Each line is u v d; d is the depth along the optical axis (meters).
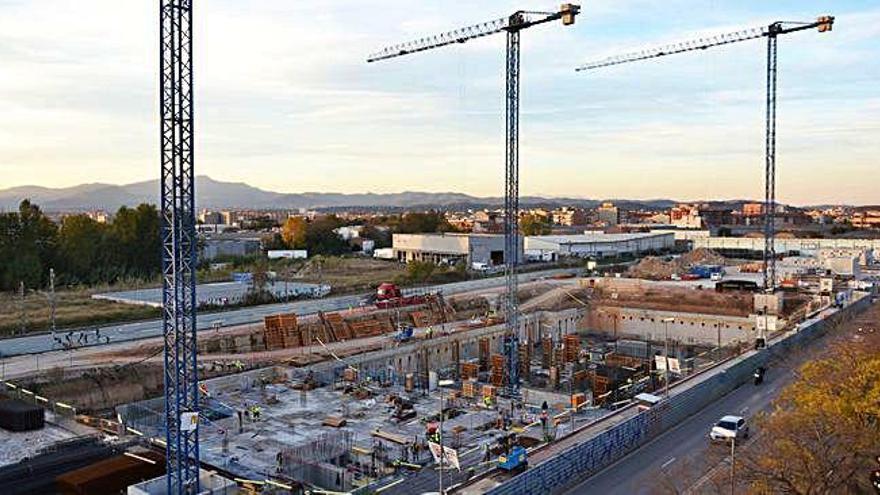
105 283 136.38
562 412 64.38
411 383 74.62
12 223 129.50
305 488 45.91
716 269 159.88
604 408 66.38
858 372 41.44
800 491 37.53
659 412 55.03
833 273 153.12
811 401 39.72
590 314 123.06
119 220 151.00
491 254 176.88
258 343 86.88
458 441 57.25
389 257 196.12
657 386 70.19
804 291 127.31
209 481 43.38
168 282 42.41
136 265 150.12
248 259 180.12
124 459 45.94
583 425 56.59
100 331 89.69
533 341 111.06
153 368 72.94
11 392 62.78
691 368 77.50
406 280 144.12
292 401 68.50
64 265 138.75
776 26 126.25
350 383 75.19
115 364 72.50
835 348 64.50
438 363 91.56
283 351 84.56
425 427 61.53
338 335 93.88
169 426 41.47
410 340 91.12
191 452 49.31
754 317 107.50
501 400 72.56
